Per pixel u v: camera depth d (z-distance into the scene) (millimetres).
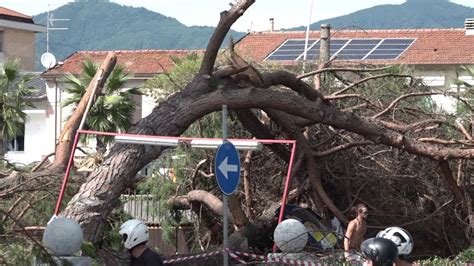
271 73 14578
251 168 16422
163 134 13336
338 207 16703
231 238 14438
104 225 12719
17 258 9227
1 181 13336
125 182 12875
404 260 9180
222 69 13953
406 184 16562
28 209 13109
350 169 16297
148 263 9914
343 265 10703
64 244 9984
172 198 16266
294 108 14078
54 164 14016
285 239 11555
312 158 15414
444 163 15375
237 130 16656
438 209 15992
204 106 13492
